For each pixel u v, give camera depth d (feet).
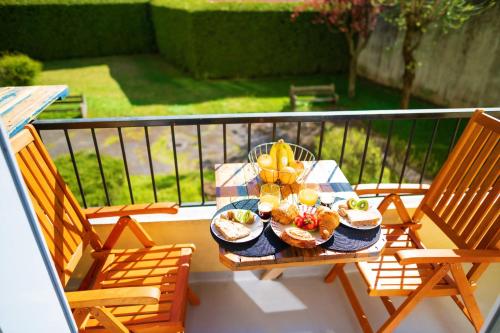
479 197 5.42
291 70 39.81
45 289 3.37
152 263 5.63
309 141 22.41
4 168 2.76
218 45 36.73
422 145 21.81
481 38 24.50
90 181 15.52
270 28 36.96
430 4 22.16
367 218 4.74
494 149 5.42
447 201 5.98
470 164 5.76
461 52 26.30
